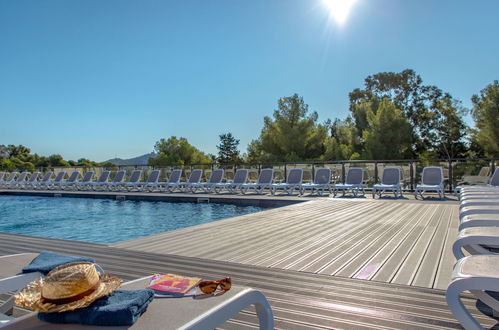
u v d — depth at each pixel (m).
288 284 2.84
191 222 8.40
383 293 2.60
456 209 7.48
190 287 1.57
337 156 23.42
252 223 6.01
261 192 12.45
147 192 13.83
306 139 24.44
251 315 2.28
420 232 4.96
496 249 3.13
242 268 3.32
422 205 8.29
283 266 3.37
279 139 24.59
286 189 12.39
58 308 1.17
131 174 15.59
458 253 2.60
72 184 16.33
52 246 4.43
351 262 3.46
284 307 2.37
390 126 23.45
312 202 9.25
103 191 14.62
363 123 27.69
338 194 11.85
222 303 1.40
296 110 24.39
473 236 2.56
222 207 10.62
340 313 2.26
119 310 1.19
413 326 2.07
